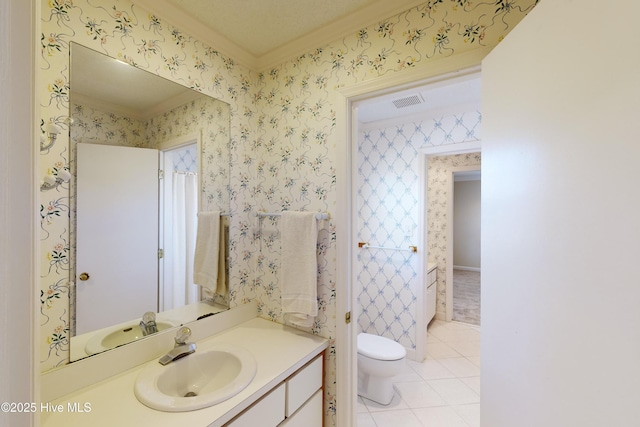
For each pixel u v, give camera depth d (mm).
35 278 344
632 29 433
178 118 1256
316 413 1267
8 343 317
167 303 1247
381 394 1928
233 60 1486
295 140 1469
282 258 1403
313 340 1324
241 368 1065
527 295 700
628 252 442
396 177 2609
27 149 334
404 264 2572
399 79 1138
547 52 627
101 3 992
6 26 315
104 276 1031
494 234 855
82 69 956
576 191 545
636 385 430
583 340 529
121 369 1023
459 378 2242
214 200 1426
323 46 1360
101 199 1023
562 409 580
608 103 475
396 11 1140
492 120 867
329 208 1355
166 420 794
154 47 1149
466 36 1000
